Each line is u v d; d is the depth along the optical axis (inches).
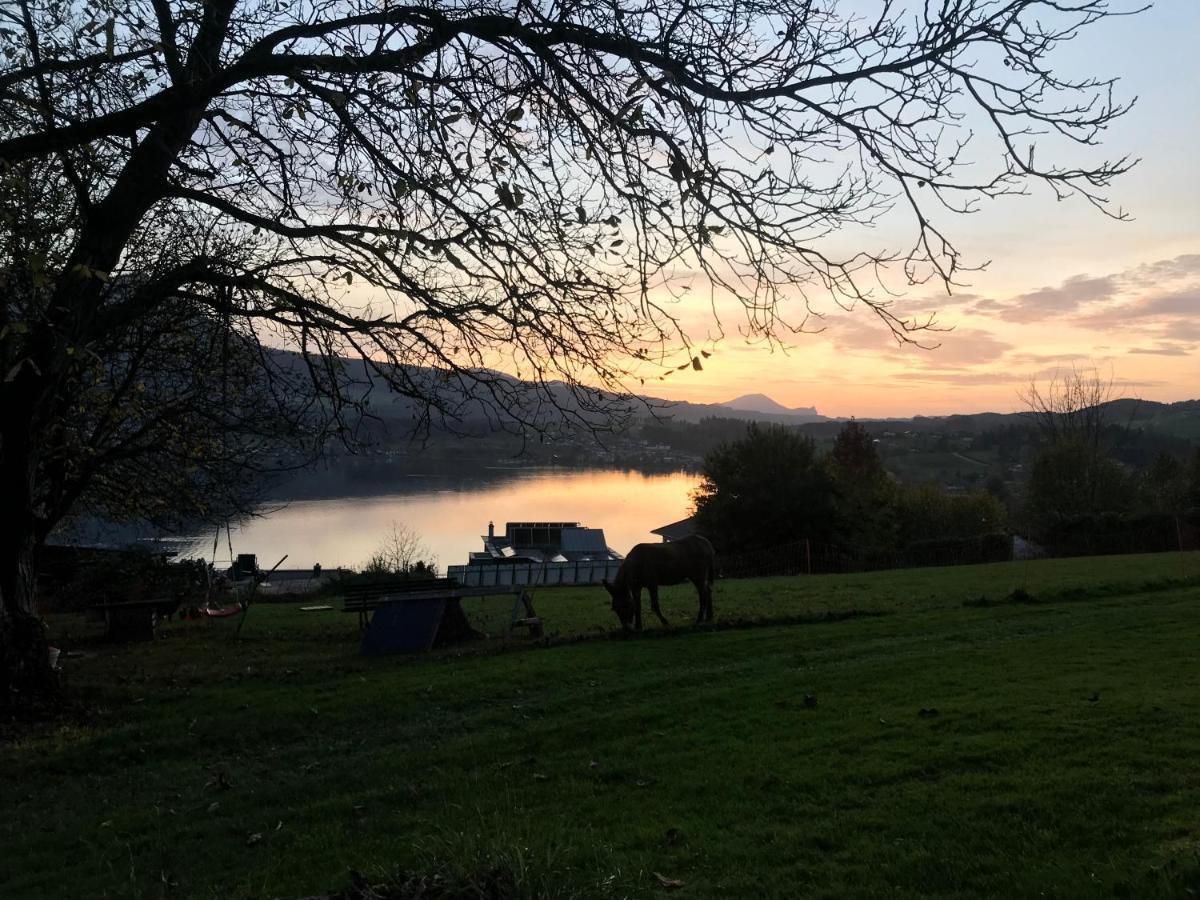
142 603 757.9
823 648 540.1
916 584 898.1
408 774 327.6
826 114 259.3
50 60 300.8
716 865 210.5
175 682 534.3
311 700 465.4
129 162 386.0
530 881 182.2
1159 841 199.3
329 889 209.5
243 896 219.1
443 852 215.8
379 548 1815.9
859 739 310.2
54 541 1026.1
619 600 637.9
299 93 312.0
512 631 684.1
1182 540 1481.3
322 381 391.5
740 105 268.4
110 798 335.6
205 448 641.0
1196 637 489.4
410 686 485.1
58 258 347.3
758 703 386.0
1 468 434.3
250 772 360.2
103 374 502.3
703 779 282.2
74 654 674.8
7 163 271.6
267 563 1827.0
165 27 314.0
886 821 228.2
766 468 1878.7
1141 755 260.8
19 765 372.5
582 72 280.1
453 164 275.1
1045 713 322.0
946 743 293.9
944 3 237.9
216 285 407.8
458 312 335.0
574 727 370.0
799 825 233.1
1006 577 916.0
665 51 265.6
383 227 319.3
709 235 256.7
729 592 914.1
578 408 289.4
